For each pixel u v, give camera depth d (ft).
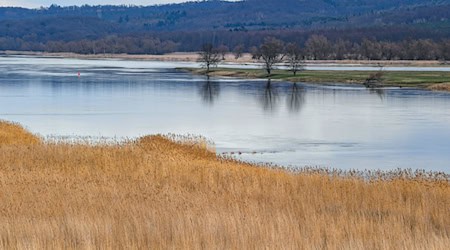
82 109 330.34
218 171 117.29
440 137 231.71
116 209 79.10
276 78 614.75
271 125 268.41
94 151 136.05
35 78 579.07
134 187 97.81
